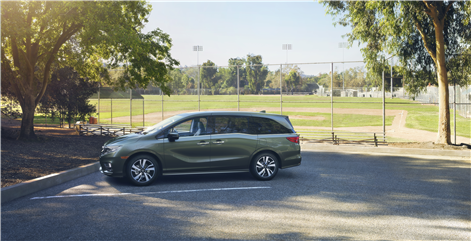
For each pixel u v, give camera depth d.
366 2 15.38
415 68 16.69
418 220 5.27
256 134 8.27
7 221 5.04
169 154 7.67
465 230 4.84
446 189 7.36
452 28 15.83
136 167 7.52
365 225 5.02
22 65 14.69
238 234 4.58
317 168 10.02
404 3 13.14
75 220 5.10
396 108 47.81
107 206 5.87
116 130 19.11
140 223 4.99
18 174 7.72
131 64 15.32
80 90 21.53
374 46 17.12
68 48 15.40
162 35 15.27
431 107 48.31
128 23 14.16
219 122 8.16
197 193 6.87
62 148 12.30
